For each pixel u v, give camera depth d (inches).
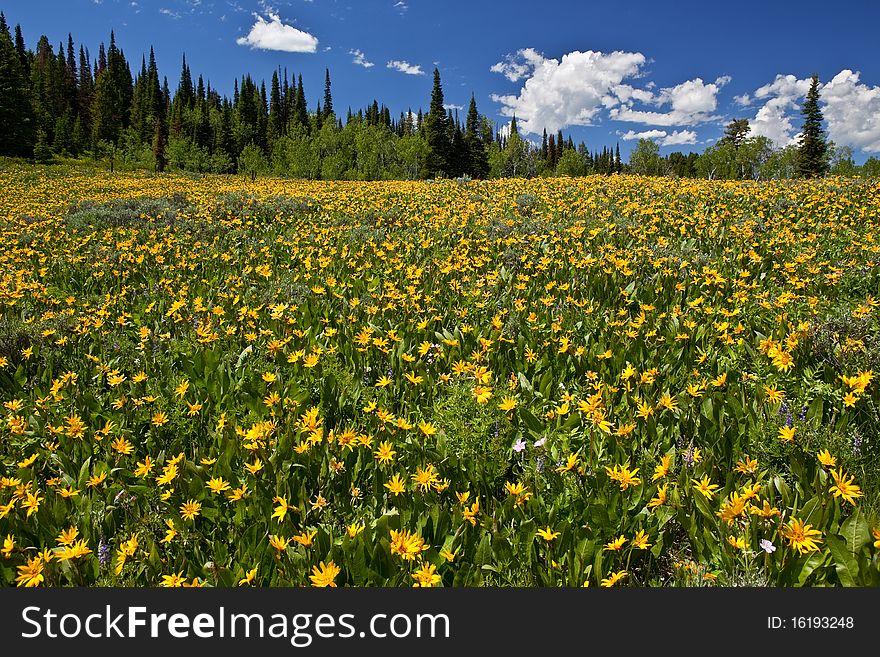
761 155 3179.1
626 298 269.7
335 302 292.0
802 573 99.7
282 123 4384.8
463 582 107.9
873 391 146.8
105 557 115.4
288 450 143.7
